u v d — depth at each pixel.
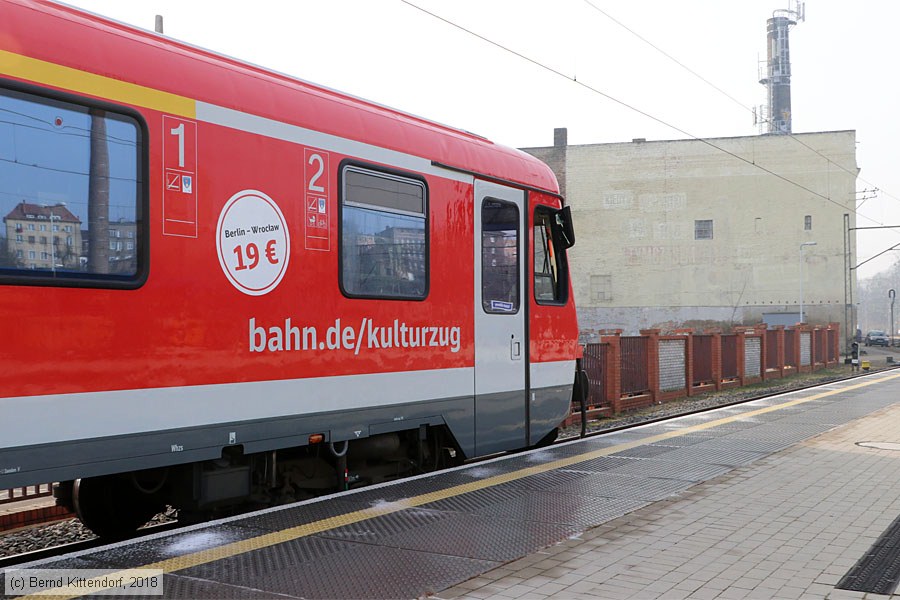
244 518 5.59
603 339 16.72
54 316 4.41
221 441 5.31
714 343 22.83
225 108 5.45
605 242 57.59
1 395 4.17
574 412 15.34
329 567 4.61
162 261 4.98
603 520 5.85
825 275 53.75
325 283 6.13
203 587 4.18
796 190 54.38
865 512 6.18
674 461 8.34
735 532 5.58
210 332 5.25
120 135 4.82
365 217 6.56
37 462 4.31
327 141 6.21
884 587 4.45
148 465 4.86
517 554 4.98
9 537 6.99
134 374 4.79
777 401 15.76
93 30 4.84
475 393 7.81
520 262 8.60
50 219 4.43
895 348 65.56
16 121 4.32
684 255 56.19
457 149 7.75
